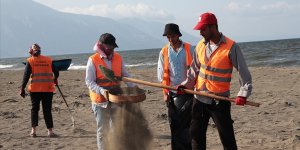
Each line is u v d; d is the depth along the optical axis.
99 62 5.35
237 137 7.38
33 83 7.82
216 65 4.62
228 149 4.66
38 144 7.44
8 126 9.13
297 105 10.52
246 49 68.88
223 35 4.65
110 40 5.30
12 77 26.80
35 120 8.02
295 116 9.04
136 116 5.00
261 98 11.99
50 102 7.99
